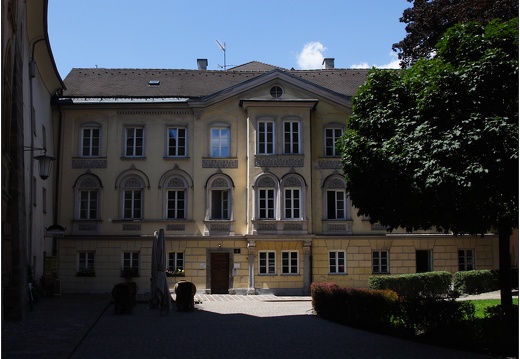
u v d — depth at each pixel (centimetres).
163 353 1394
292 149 3575
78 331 1739
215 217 3603
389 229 1803
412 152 1581
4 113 1911
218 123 3631
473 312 1552
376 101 1817
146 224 3556
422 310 1639
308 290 3488
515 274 3369
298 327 1941
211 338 1661
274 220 3503
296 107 3584
